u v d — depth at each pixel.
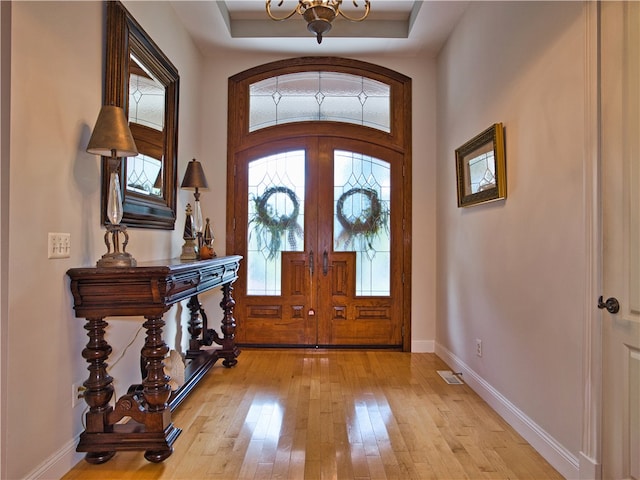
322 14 1.86
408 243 4.00
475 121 2.97
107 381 1.96
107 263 1.94
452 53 3.50
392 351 3.97
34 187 1.65
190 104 3.62
